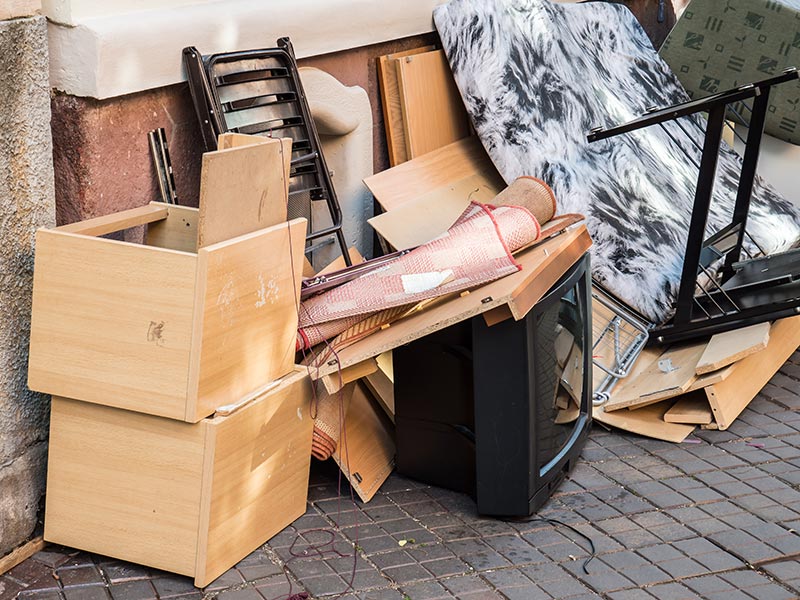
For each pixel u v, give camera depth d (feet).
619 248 17.92
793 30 22.67
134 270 10.71
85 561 11.99
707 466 14.70
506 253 12.72
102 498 11.65
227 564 11.75
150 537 11.52
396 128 18.43
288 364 12.38
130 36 12.90
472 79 18.29
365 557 12.21
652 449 15.26
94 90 12.55
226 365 11.18
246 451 11.59
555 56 19.94
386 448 14.37
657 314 17.40
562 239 13.73
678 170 21.34
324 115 17.13
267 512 12.32
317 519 13.04
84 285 10.98
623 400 15.87
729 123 23.97
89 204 13.00
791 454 15.11
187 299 10.57
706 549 12.53
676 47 24.04
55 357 11.29
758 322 16.31
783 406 16.78
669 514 13.37
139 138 13.62
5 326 11.62
